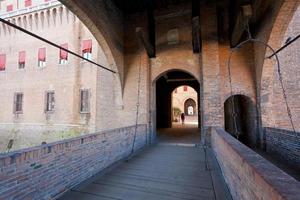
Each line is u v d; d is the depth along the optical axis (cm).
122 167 509
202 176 440
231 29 817
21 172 263
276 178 164
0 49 1741
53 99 1494
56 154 330
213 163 545
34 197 282
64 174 348
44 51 1561
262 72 723
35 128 1514
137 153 673
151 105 920
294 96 831
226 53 839
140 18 947
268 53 677
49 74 1520
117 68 881
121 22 938
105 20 771
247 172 220
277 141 645
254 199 195
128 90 923
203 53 826
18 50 1667
